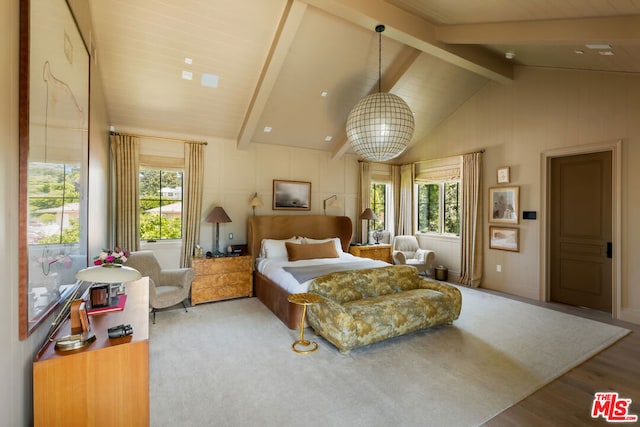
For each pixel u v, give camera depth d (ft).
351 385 7.82
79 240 6.84
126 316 5.98
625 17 8.30
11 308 3.86
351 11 10.18
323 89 14.88
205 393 7.45
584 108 13.73
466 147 18.71
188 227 15.72
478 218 17.90
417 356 9.36
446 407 6.97
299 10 10.30
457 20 11.25
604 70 12.98
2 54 3.60
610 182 13.41
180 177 16.11
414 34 11.54
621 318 12.55
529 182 15.72
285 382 7.95
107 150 13.30
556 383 7.99
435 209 21.45
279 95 14.78
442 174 20.24
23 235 4.05
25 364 4.29
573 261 14.62
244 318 12.58
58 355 4.37
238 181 17.42
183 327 11.56
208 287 14.55
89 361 4.50
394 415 6.70
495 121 17.20
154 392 7.47
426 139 21.33
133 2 9.71
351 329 9.10
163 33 10.82
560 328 11.60
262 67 12.87
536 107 15.39
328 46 12.70
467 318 12.69
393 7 10.93
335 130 18.38
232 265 15.14
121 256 7.08
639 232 12.19
